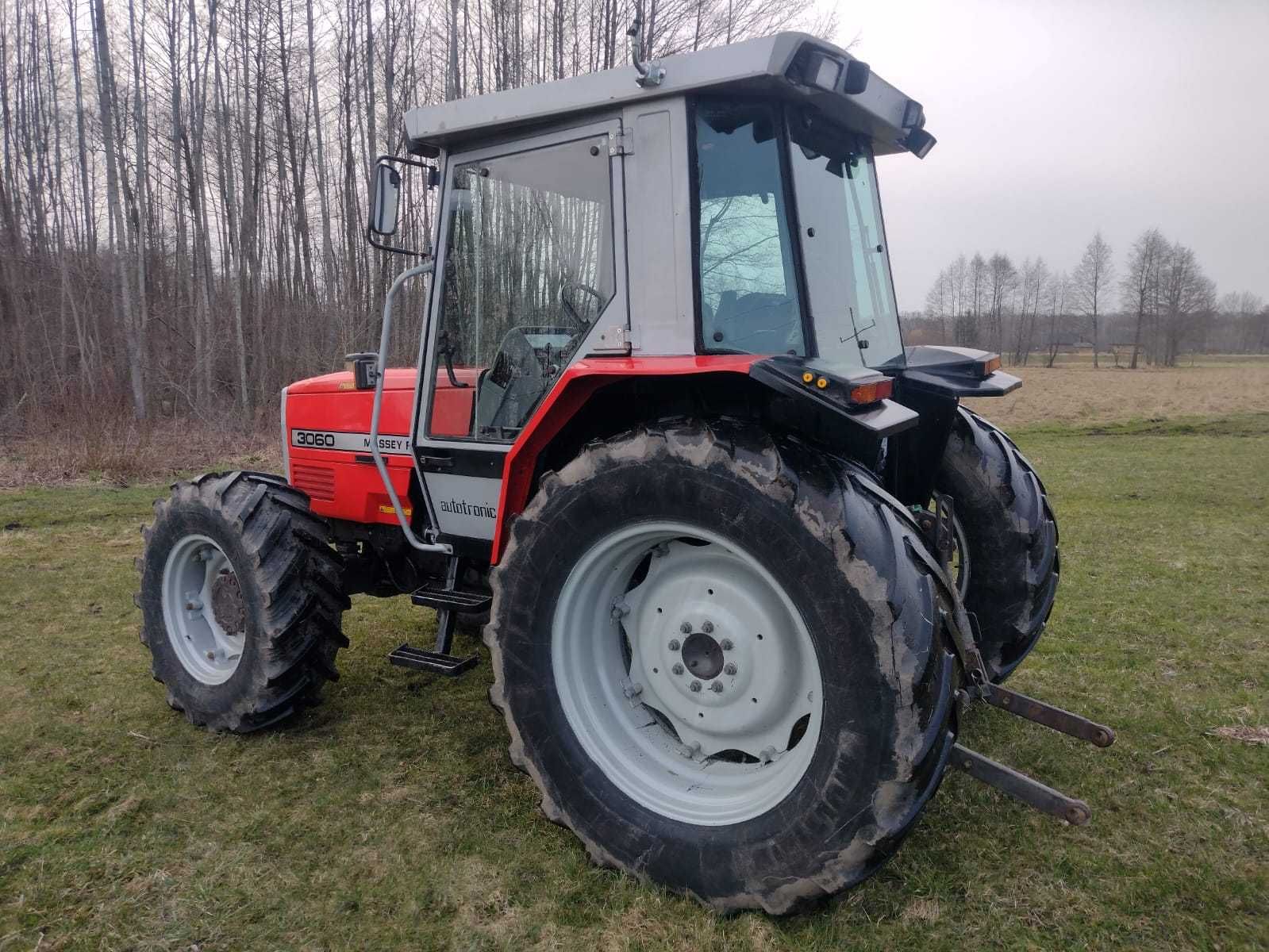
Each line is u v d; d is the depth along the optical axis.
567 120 2.57
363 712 3.48
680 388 2.46
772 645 2.23
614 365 2.30
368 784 2.88
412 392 3.36
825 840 1.99
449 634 3.06
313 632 3.23
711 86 2.27
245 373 15.05
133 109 16.19
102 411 11.17
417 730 3.31
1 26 17.02
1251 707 3.36
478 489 3.03
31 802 2.77
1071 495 8.67
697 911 2.16
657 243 2.38
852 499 2.04
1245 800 2.66
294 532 3.24
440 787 2.86
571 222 2.63
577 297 2.65
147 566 3.49
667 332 2.39
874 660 1.91
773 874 2.06
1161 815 2.59
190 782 2.90
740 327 2.39
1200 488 9.05
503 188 2.79
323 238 15.79
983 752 2.99
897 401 2.89
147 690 3.73
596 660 2.49
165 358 14.96
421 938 2.11
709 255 2.37
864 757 1.93
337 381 3.65
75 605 4.99
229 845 2.52
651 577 2.46
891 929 2.10
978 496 3.14
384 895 2.28
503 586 2.46
